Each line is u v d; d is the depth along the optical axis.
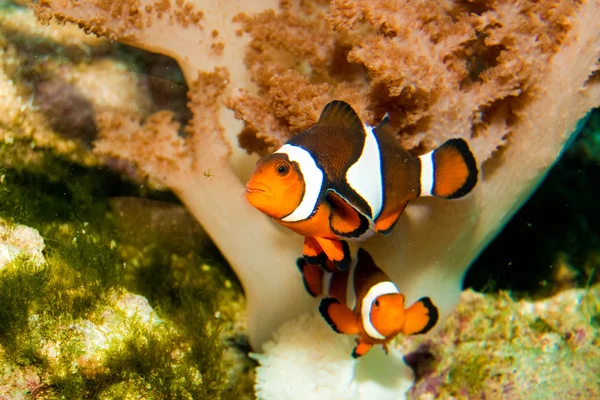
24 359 0.46
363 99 0.49
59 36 0.57
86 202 0.57
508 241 0.59
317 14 0.51
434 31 0.47
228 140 0.52
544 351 0.56
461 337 0.56
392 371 0.54
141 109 0.58
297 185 0.42
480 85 0.49
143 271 0.56
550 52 0.48
